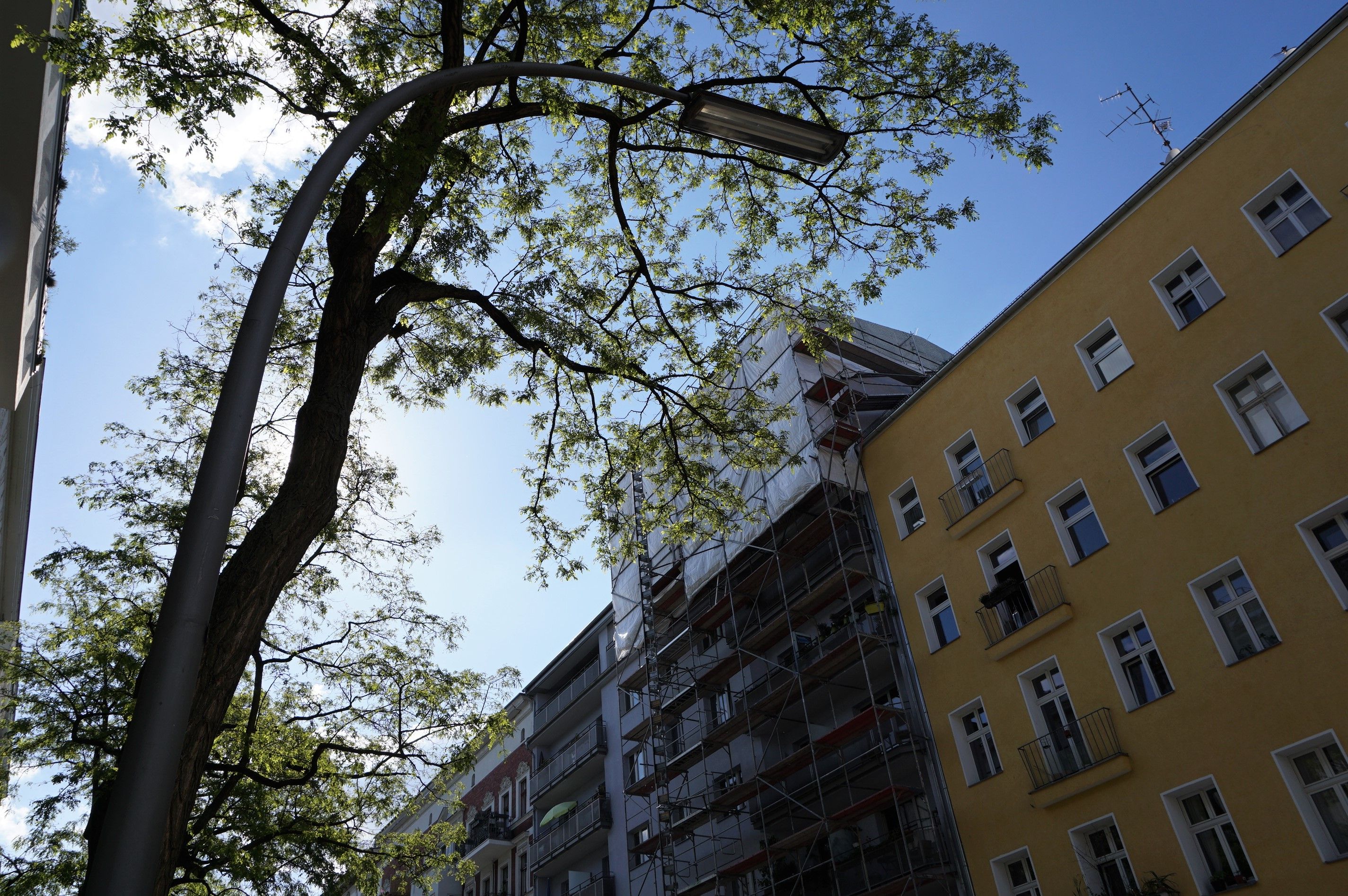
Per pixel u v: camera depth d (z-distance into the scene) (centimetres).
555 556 1514
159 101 897
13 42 919
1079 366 2069
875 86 1420
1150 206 1980
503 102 1380
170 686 386
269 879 1761
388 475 1881
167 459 1739
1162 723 1719
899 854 2119
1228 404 1769
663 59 1447
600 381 1355
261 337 491
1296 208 1742
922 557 2352
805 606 2594
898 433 2517
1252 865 1527
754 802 2606
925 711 2217
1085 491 1994
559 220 1487
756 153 1522
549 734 3838
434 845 2088
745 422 1553
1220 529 1723
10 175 1523
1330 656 1516
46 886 1467
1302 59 1755
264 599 669
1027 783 1927
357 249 880
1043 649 1978
